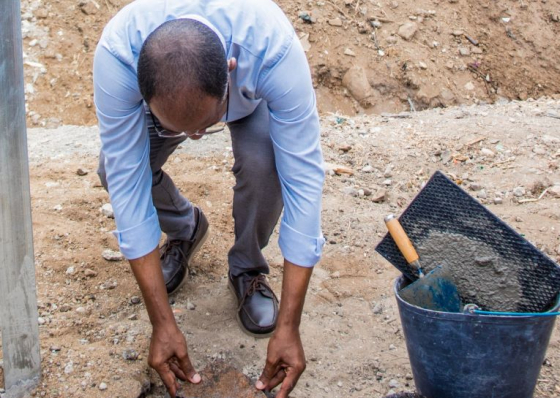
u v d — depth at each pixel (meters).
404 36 6.20
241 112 2.30
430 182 2.36
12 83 2.07
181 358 2.35
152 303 2.31
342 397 2.53
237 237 2.76
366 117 5.23
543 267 2.23
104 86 2.03
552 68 6.58
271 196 2.55
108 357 2.62
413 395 2.28
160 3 2.04
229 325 2.88
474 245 2.31
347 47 6.00
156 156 2.65
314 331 2.85
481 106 5.50
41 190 3.82
